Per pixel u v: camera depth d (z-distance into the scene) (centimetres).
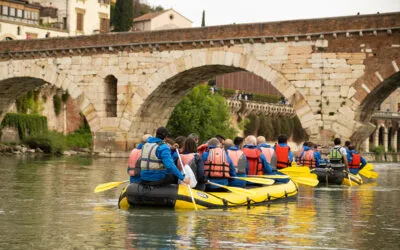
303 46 4788
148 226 1870
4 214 2114
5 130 7131
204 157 2342
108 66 5669
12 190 2877
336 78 4684
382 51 4525
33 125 7456
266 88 10838
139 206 2189
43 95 7844
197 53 5219
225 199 2261
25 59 6097
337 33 4650
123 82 5591
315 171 3459
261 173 2642
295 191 2811
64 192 2816
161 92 5578
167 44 5331
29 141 6931
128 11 10088
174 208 2152
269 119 10331
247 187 2508
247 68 5003
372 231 1898
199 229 1838
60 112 8100
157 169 2130
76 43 5797
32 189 2931
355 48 4612
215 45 5138
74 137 8088
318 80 4738
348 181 3531
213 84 9550
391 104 11725
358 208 2436
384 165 6994
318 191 3089
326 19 4688
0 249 1564
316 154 3584
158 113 5875
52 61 5950
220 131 7556
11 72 6178
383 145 10412
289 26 4816
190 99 7175
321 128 4738
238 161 2422
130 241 1666
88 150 7550
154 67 5438
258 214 2158
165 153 2120
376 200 2734
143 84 5494
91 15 8894
